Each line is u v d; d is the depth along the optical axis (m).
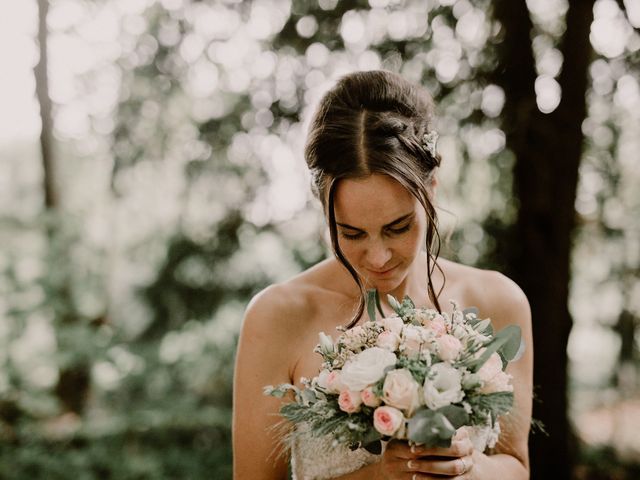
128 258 7.29
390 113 1.65
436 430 1.26
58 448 6.58
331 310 1.88
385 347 1.42
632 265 5.53
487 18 4.60
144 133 6.54
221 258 6.10
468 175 4.68
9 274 7.20
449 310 1.95
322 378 1.45
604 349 8.44
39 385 7.36
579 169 4.49
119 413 7.12
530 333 2.00
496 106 4.59
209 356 6.82
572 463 4.54
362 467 1.72
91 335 7.15
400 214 1.54
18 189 9.57
